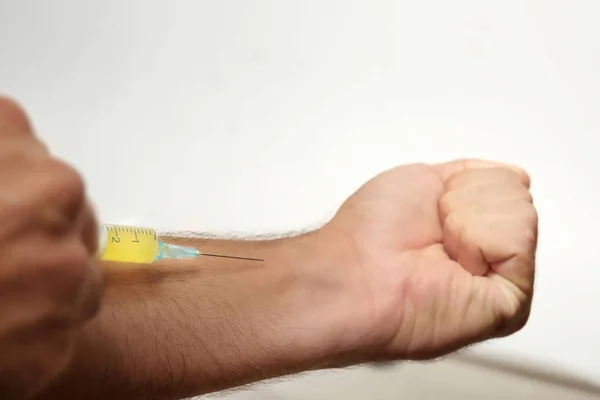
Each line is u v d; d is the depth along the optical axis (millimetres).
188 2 804
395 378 732
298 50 799
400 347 664
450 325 664
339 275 667
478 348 739
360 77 795
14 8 814
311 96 796
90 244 530
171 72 803
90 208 529
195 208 779
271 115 794
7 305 475
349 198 708
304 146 788
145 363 626
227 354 642
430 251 683
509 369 736
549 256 758
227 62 802
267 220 772
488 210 675
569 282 753
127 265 651
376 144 786
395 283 664
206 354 639
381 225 684
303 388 730
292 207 774
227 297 654
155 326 634
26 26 813
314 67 798
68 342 526
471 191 685
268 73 799
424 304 663
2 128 513
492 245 666
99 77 807
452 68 792
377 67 795
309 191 778
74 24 811
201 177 786
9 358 493
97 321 620
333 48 797
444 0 792
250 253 673
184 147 792
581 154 773
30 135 525
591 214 763
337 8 796
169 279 653
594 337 740
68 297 502
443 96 790
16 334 484
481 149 780
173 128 796
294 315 655
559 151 776
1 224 465
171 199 782
